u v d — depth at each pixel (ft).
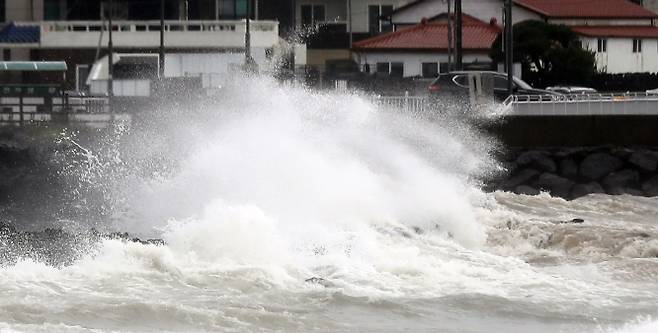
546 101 377.71
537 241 248.52
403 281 201.46
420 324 178.09
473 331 175.22
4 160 322.55
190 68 558.56
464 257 224.94
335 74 534.78
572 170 364.58
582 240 244.22
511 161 363.97
